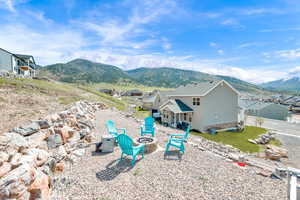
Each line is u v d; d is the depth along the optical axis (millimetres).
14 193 2582
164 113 19844
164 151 6180
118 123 10914
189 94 18688
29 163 3260
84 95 20828
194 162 5105
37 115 6523
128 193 3465
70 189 3523
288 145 13867
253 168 4910
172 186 3754
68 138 5668
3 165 2990
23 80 15516
